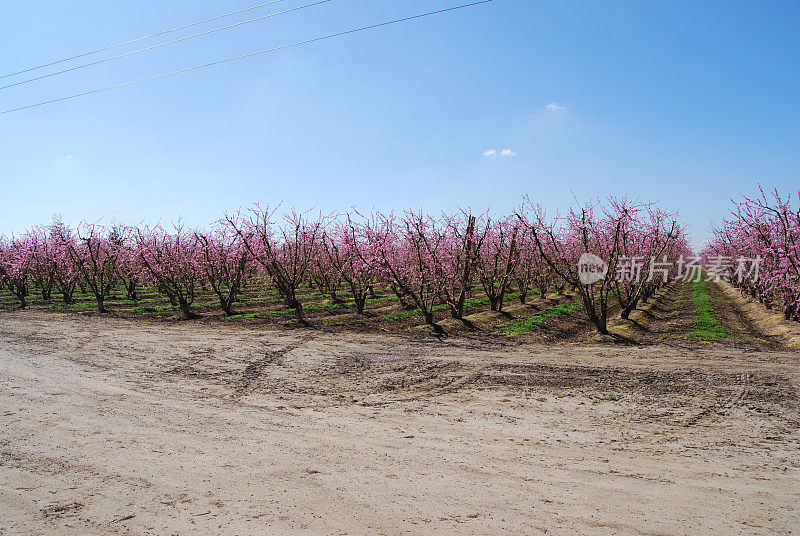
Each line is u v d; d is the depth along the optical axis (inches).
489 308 794.2
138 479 179.9
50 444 216.2
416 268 666.2
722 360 402.0
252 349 468.1
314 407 283.3
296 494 168.1
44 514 153.2
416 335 550.0
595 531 143.5
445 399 301.9
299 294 1067.9
